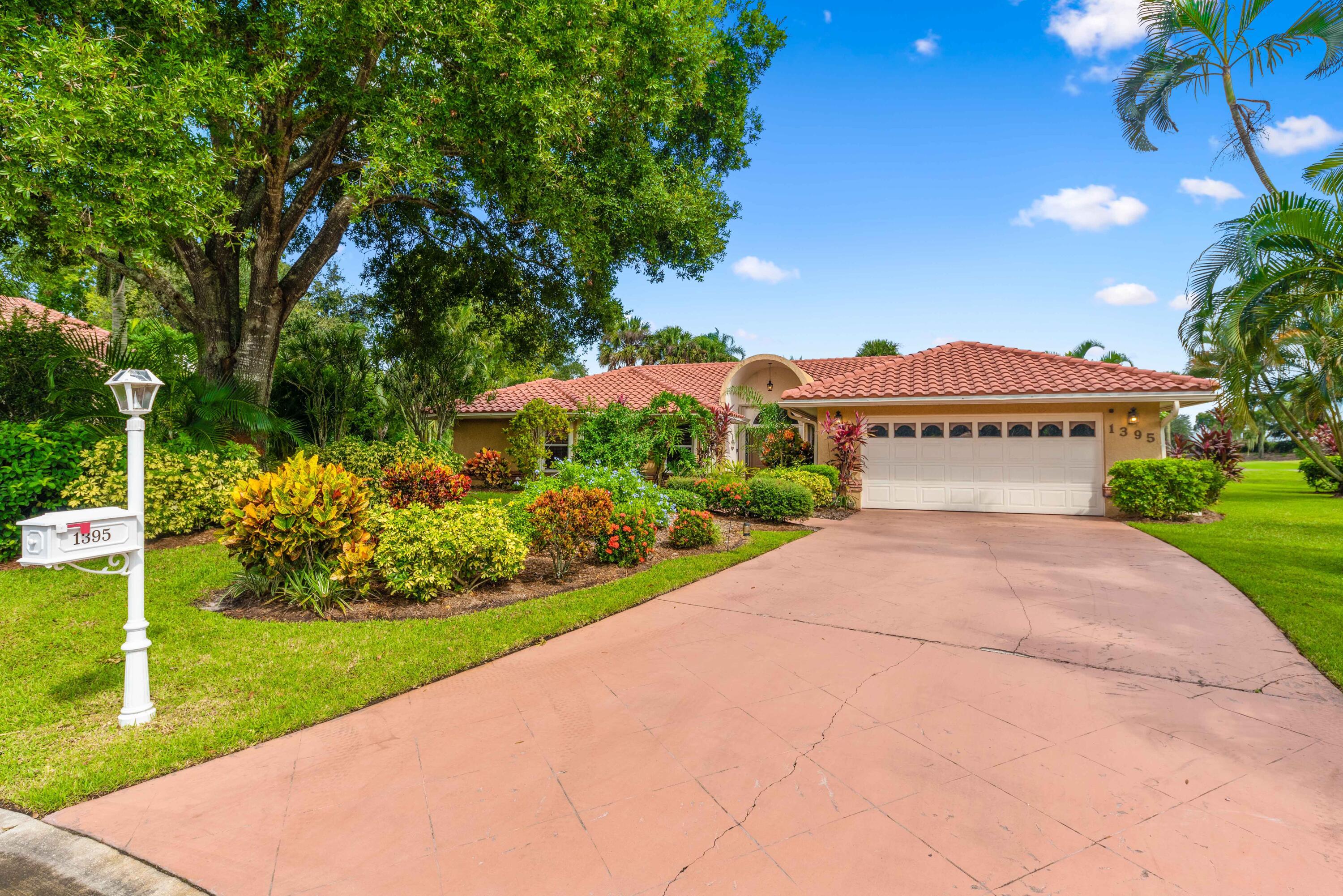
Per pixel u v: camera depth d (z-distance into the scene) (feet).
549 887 8.04
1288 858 8.41
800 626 19.16
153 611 20.49
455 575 22.43
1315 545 31.76
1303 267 31.89
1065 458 47.21
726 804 9.87
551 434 65.05
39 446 28.55
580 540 26.16
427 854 8.76
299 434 51.57
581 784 10.53
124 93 22.13
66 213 23.31
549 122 30.17
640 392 71.05
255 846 8.99
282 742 12.27
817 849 8.73
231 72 25.49
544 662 16.38
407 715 13.39
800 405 52.08
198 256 38.06
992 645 17.20
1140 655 16.28
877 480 52.03
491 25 27.91
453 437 73.56
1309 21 41.63
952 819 9.39
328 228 40.01
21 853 8.90
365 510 22.61
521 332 58.08
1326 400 44.32
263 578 21.47
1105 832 9.02
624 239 40.11
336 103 30.04
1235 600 21.52
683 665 16.01
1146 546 32.50
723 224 45.32
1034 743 11.69
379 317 57.82
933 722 12.61
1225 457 70.33
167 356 39.65
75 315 66.13
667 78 36.88
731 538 35.22
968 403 49.19
